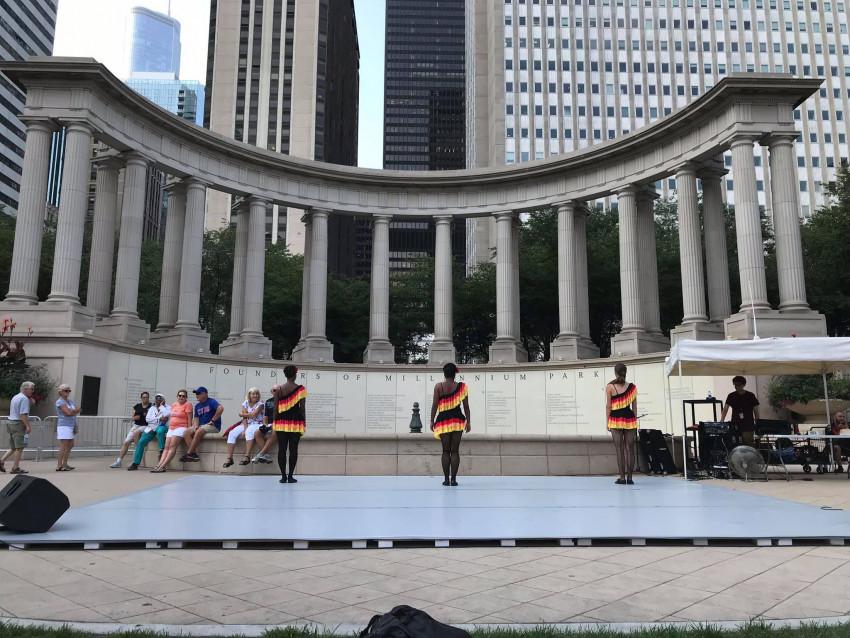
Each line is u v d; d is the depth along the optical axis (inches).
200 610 209.2
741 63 4820.4
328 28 4653.1
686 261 1139.3
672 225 1926.7
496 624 194.1
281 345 1785.2
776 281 1520.7
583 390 1221.1
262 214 1355.8
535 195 1385.3
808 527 333.1
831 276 1397.6
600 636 179.8
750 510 393.7
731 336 1031.0
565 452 654.5
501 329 1364.4
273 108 4451.3
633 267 1229.1
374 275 1422.2
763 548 301.9
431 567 265.6
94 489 511.2
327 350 1363.2
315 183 1414.9
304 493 471.8
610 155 1273.4
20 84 1063.6
